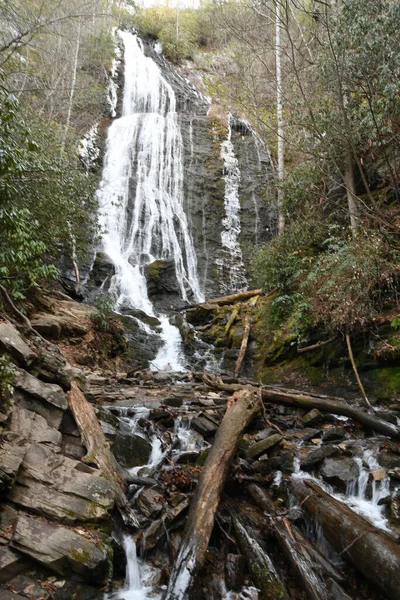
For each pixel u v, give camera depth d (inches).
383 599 134.3
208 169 788.0
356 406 285.0
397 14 291.0
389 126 320.2
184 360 430.0
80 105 743.7
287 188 445.4
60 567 128.0
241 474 191.2
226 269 679.1
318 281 346.6
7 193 221.3
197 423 226.4
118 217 661.3
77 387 222.5
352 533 145.8
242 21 622.8
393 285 310.0
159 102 920.3
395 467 197.0
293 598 136.3
